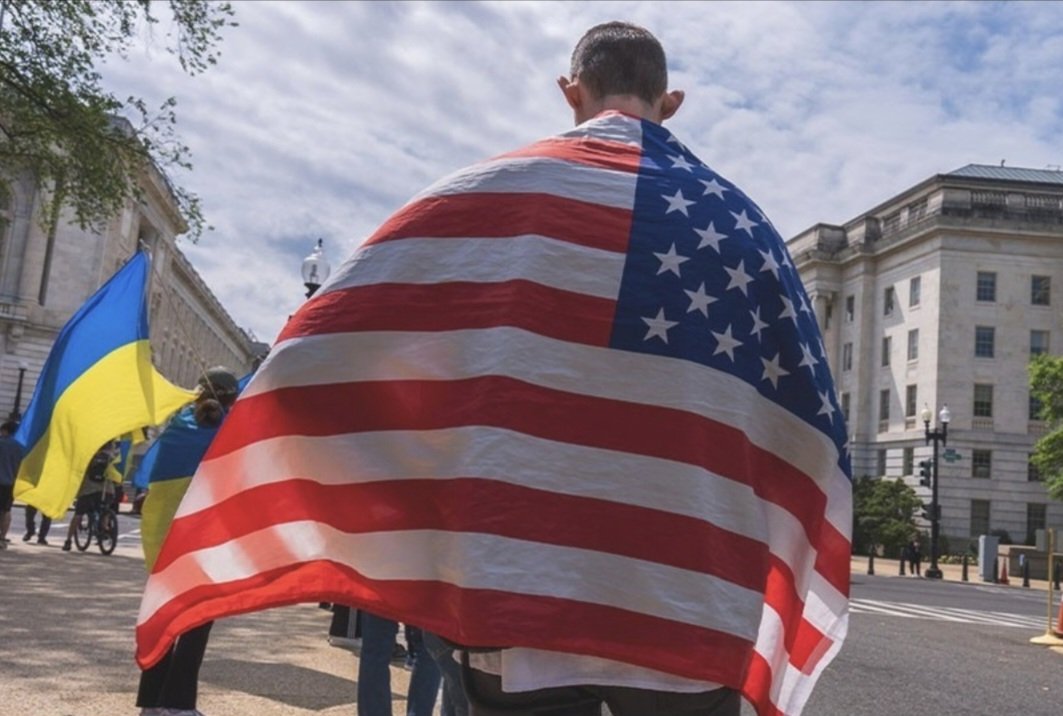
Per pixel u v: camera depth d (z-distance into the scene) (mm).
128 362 6527
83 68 18375
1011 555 40188
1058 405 44531
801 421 1911
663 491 1766
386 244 1955
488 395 1803
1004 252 55688
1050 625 14328
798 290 2027
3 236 55938
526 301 1842
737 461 1813
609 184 1937
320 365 1920
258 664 6723
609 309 1839
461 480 1783
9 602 8891
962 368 55031
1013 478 54062
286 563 1957
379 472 1893
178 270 78875
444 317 1888
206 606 2023
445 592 1795
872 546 37719
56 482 6375
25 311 55875
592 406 1801
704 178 2010
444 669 2096
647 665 1700
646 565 1734
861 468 60750
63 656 6395
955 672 9656
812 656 2123
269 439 1957
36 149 19125
